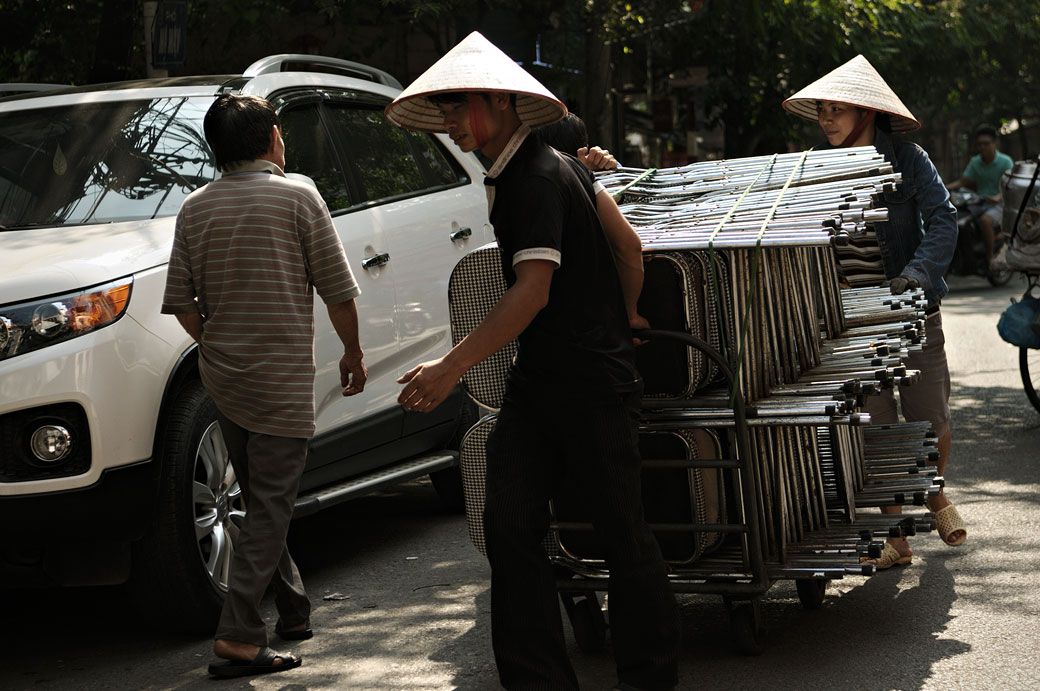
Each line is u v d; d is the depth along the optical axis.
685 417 4.14
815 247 4.99
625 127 23.53
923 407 5.61
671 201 4.83
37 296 4.47
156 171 5.58
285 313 4.46
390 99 6.88
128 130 5.80
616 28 13.63
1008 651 4.36
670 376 4.12
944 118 41.06
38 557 4.72
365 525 6.88
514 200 3.54
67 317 4.48
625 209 4.70
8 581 4.74
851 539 4.46
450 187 6.82
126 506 4.54
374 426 5.87
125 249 4.83
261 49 13.23
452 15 12.23
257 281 4.43
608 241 3.77
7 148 5.81
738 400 4.03
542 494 3.79
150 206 5.42
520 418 3.77
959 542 5.65
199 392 4.95
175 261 4.48
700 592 4.13
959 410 9.40
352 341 4.62
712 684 4.14
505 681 3.73
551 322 3.65
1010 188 9.02
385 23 12.49
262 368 4.44
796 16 15.41
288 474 4.52
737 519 4.21
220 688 4.36
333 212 5.86
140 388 4.59
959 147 53.72
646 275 4.12
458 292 4.26
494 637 3.76
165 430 4.73
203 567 4.87
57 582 4.73
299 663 4.58
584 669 4.40
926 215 5.30
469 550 6.20
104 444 4.48
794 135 17.67
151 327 4.69
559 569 4.44
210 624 4.93
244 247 4.42
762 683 4.12
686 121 20.03
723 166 5.04
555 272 3.62
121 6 10.06
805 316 4.70
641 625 3.78
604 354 3.65
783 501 4.26
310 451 5.43
